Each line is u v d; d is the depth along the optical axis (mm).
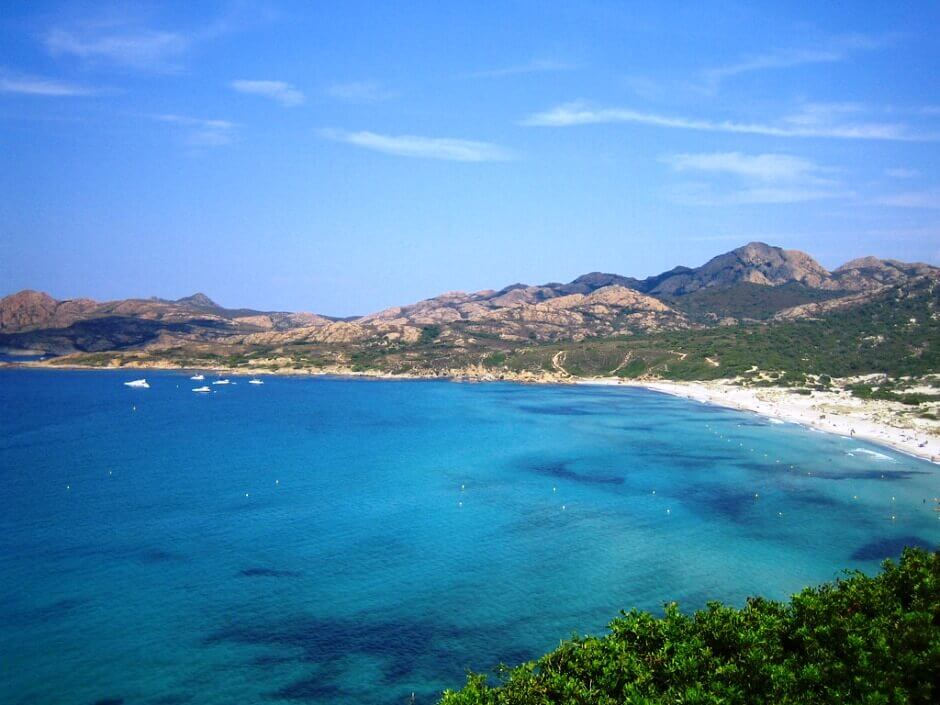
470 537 103312
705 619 45094
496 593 82375
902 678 36594
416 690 62031
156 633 70625
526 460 165750
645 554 96312
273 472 148250
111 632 70438
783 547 99938
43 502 119750
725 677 38625
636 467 157375
